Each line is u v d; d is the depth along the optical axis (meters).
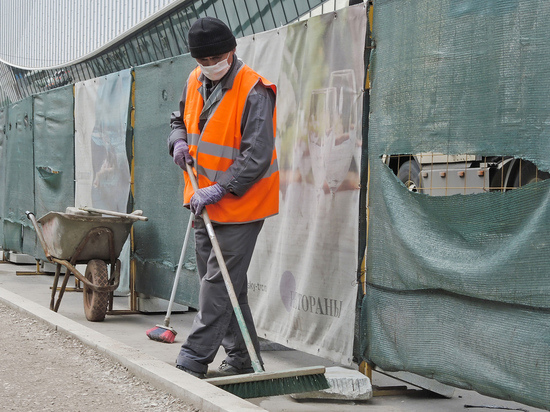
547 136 3.09
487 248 3.35
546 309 3.06
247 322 4.38
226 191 4.00
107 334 5.90
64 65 31.92
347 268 4.33
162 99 6.59
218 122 4.09
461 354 3.50
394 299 3.93
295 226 4.80
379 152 4.06
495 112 3.32
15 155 10.52
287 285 4.88
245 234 4.12
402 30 3.89
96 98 7.88
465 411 3.84
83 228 6.40
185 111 4.38
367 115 4.19
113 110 7.47
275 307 5.01
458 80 3.52
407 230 3.80
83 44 31.59
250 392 3.56
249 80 4.07
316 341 4.59
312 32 4.65
